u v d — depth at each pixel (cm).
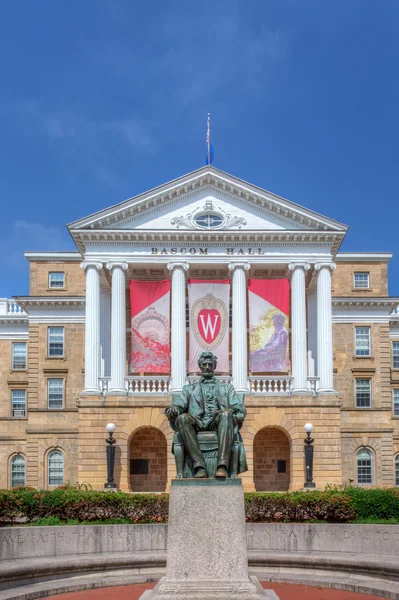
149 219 4803
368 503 2103
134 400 4506
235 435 1377
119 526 1920
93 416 4497
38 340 5912
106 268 4753
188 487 1284
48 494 2152
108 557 1783
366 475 5691
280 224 4803
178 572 1255
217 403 1404
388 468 5672
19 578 1625
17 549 1792
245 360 4641
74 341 5916
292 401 4531
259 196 4769
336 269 5997
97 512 2130
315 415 4525
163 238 4719
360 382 5841
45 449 5769
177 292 4678
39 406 5834
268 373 4934
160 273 5062
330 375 4634
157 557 1805
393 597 1488
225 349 4481
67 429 5781
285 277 5069
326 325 4688
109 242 4741
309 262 4750
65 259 6041
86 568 1744
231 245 4753
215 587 1227
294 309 4706
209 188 4847
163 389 4603
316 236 4734
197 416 1377
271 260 4741
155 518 2153
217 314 4503
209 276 5097
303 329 4678
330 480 4450
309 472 3991
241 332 4653
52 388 5878
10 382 6212
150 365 4497
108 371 4916
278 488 4847
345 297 5844
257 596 1211
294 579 1691
